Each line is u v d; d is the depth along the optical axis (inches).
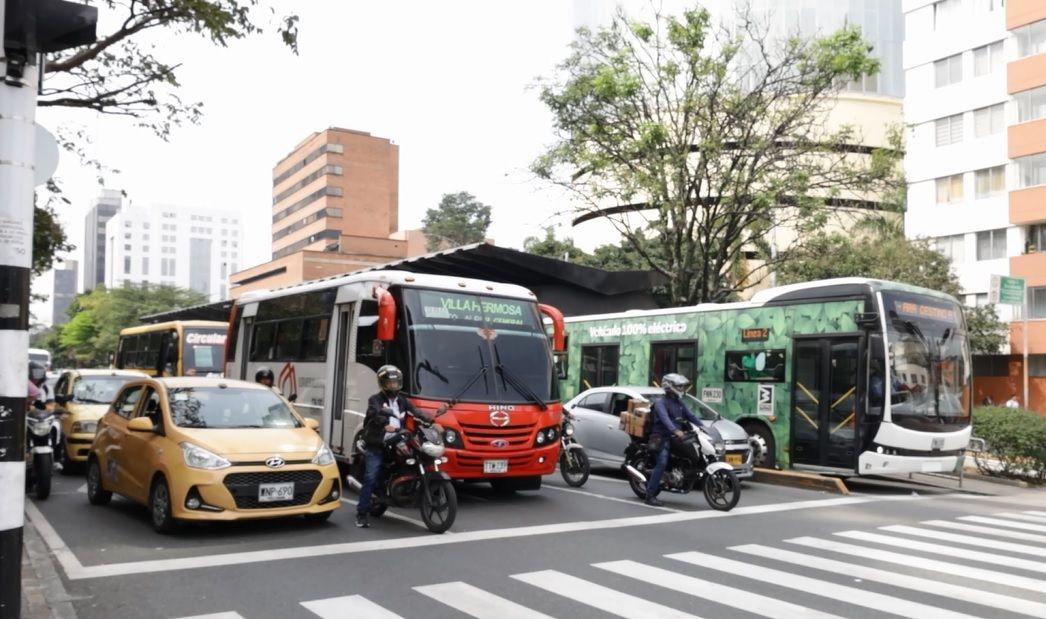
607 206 898.7
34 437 446.6
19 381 198.4
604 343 776.3
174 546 320.2
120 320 2805.1
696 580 275.6
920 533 376.8
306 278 3496.6
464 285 459.5
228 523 366.9
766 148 823.7
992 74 1628.9
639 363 730.8
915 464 530.0
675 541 343.9
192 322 937.5
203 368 913.5
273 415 382.9
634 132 833.5
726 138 832.9
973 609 245.3
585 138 845.8
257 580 269.3
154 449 352.5
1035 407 1526.8
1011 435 631.2
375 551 313.9
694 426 492.4
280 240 4633.4
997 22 1625.2
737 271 1040.8
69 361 3681.1
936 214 1708.9
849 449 541.3
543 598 250.7
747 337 629.9
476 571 284.4
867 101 1957.4
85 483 515.5
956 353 572.7
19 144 201.5
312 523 369.7
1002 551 335.6
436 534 349.7
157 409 372.8
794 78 825.5
